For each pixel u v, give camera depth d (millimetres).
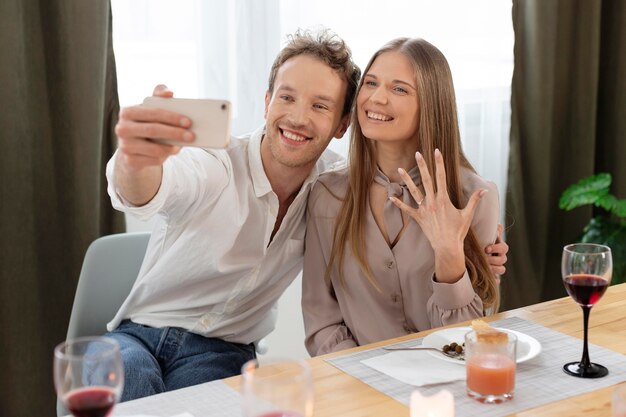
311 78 1943
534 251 3611
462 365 1472
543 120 3475
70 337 2123
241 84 2904
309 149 1983
